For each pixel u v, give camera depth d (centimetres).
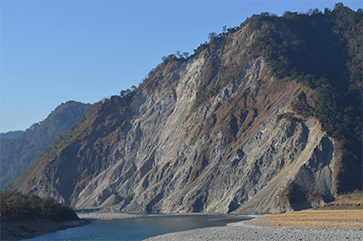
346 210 10325
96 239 8075
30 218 9844
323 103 14862
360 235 6169
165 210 15788
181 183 16388
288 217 9388
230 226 8650
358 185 11994
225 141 16512
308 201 11681
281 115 15025
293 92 16138
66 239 8200
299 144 13662
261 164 13988
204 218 11656
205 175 15538
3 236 7956
